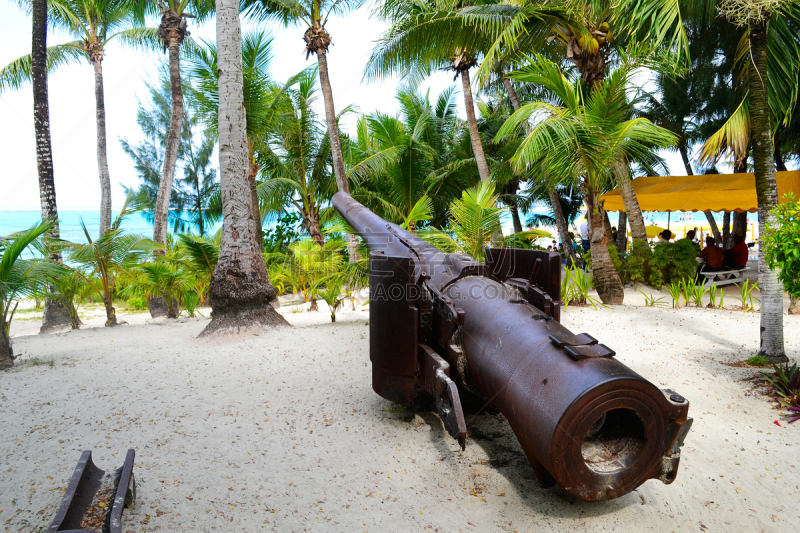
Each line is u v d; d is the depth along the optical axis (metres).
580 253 16.36
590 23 8.80
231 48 6.83
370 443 3.33
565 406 2.16
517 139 15.17
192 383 4.62
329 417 3.78
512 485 2.82
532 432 2.32
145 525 2.36
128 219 13.72
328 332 6.78
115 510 2.17
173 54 12.71
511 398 2.53
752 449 3.20
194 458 3.09
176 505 2.54
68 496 2.27
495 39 9.20
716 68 12.88
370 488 2.77
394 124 16.02
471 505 2.62
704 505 2.62
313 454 3.17
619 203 11.89
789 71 5.15
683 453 3.15
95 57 15.11
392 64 9.98
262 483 2.80
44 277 5.75
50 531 2.00
